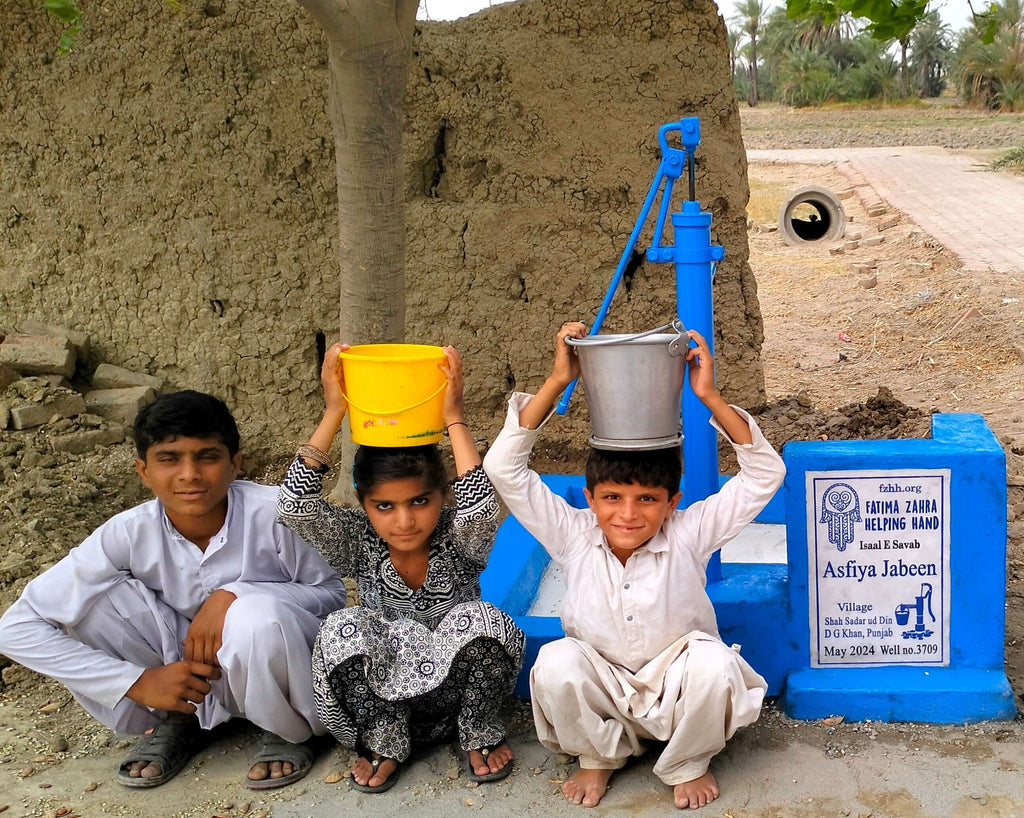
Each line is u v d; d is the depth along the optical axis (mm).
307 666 3131
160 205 5859
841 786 3023
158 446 3041
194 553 3273
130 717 3273
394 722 3115
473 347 5895
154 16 5652
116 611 3242
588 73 5691
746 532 4789
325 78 5645
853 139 38062
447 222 5777
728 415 2975
